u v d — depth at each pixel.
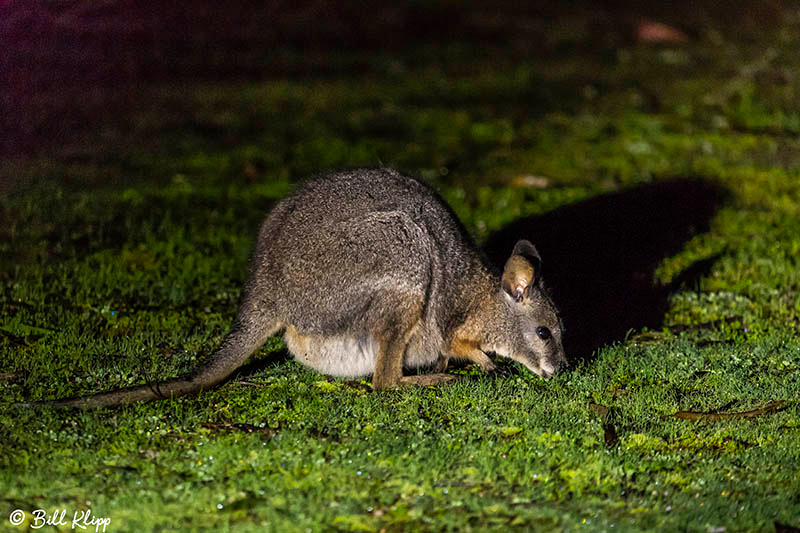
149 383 8.60
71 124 19.80
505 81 23.95
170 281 12.10
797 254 13.42
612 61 26.19
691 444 7.93
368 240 9.13
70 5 24.08
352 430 8.02
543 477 7.11
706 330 10.93
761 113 20.92
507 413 8.47
